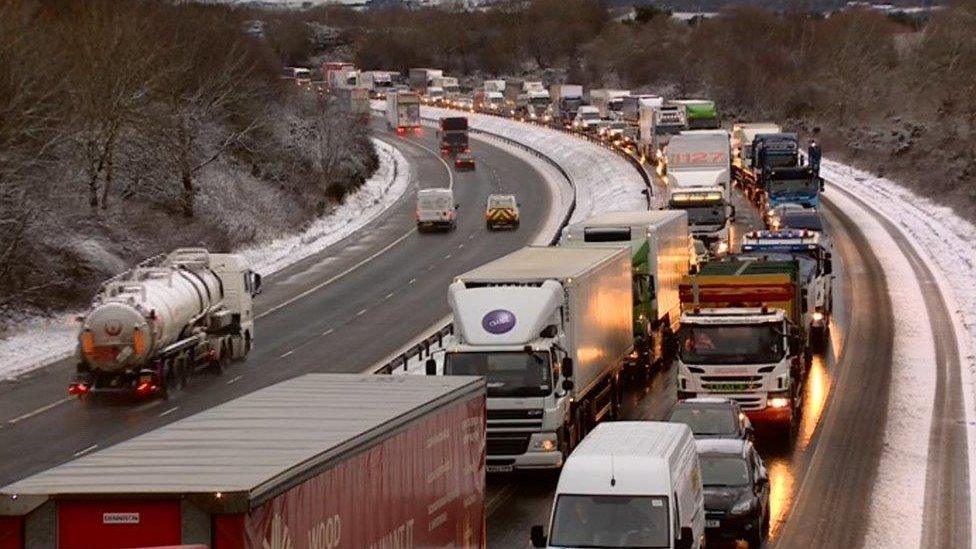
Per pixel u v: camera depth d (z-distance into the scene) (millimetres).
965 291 86688
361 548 25047
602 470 32688
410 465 27625
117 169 121000
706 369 51812
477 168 189250
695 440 39094
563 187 164250
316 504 23000
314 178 157500
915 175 151250
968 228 117812
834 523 40844
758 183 126812
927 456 48781
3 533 20500
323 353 72812
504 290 47656
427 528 28734
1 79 97000
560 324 48000
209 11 174375
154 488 20547
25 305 86938
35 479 21266
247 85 155625
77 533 20500
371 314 85562
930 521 40812
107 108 110250
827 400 58594
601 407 53156
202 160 135000
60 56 108312
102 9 122812
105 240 104250
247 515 20453
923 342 70875
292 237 129125
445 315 83438
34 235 94625
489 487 47188
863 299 84688
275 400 28891
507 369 46156
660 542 31906
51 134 106688
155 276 65625
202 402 61625
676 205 103500
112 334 61125
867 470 47062
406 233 129625
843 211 131250
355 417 26719
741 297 54844
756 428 53312
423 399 29031
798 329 55656
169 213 120438
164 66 126000
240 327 72125
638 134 174500
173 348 63906
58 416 59562
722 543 38688
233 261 72250
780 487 45188
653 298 64312
